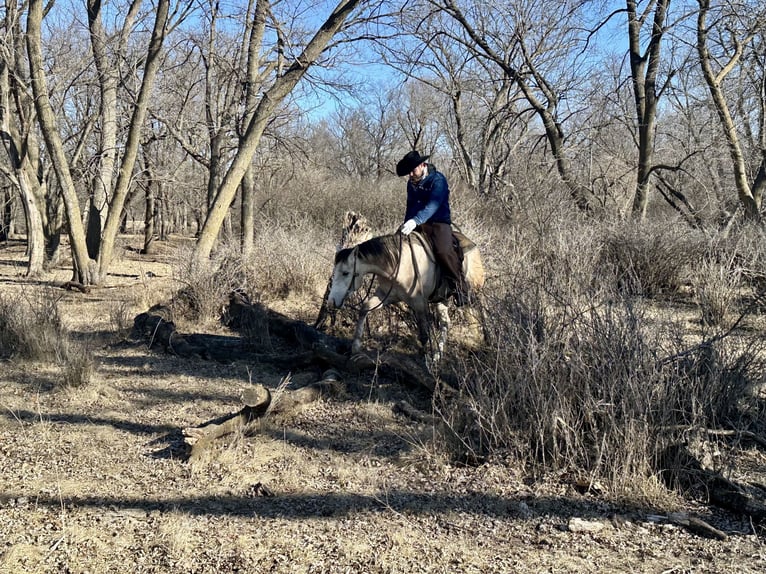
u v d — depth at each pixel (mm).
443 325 7223
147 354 7922
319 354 6977
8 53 13680
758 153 15570
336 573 3439
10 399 6168
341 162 46656
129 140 13094
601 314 5297
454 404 5395
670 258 10484
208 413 5898
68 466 4758
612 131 18219
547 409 4789
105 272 13391
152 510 4125
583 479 4430
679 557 3592
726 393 5262
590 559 3578
